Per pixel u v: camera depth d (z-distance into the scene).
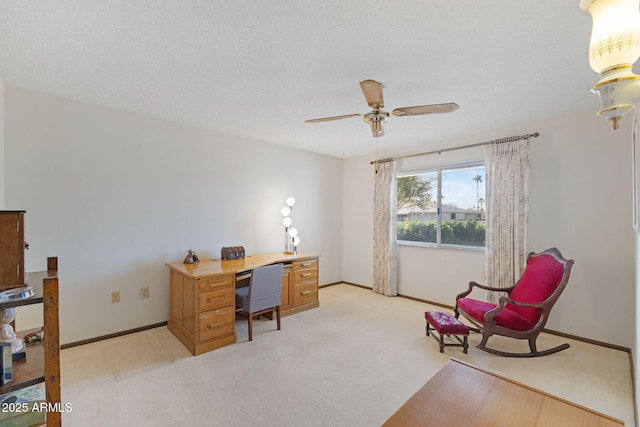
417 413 1.23
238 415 1.86
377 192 4.82
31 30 1.68
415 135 3.92
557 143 3.18
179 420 1.81
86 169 2.83
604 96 0.83
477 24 1.64
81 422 1.77
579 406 1.27
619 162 2.84
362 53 1.94
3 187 2.38
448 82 2.37
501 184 3.50
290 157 4.64
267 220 4.33
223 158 3.82
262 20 1.61
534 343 2.66
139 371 2.36
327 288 5.11
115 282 3.01
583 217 3.03
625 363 2.55
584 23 1.62
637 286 2.19
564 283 2.59
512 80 2.33
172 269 3.19
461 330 2.71
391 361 2.56
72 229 2.76
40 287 1.43
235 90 2.53
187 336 2.80
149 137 3.21
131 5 1.48
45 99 2.62
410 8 1.50
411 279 4.49
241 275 3.21
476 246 3.87
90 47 1.87
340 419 1.83
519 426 1.15
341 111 3.03
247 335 3.10
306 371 2.39
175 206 3.41
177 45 1.85
